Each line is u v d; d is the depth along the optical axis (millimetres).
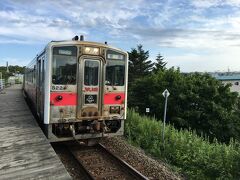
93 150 8461
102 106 8344
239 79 43219
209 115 18359
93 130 8297
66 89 7820
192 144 9008
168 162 8203
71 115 7918
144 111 21203
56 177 5461
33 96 12609
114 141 9625
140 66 42000
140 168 7156
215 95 19188
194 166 7805
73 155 7785
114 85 8539
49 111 7648
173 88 20000
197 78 20875
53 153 6816
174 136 9664
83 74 8016
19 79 64125
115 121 8969
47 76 7590
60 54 7727
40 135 8367
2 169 5809
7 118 11297
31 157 6520
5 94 25625
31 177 5430
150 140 9773
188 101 19078
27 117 11547
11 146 7312
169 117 19875
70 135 8156
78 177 6465
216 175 7328
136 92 22484
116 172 6715
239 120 18781
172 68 22156
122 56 8625
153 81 21312
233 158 7582
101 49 8234
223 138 18188
